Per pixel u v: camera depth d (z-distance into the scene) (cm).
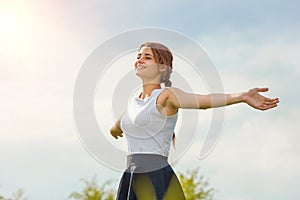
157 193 344
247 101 335
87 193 1056
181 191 355
